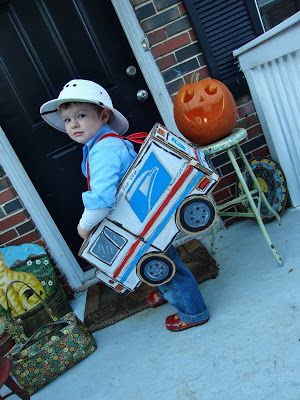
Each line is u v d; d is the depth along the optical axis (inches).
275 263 78.0
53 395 68.9
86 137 58.7
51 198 103.9
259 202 85.0
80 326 75.5
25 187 93.7
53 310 90.0
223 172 96.7
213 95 73.8
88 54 93.0
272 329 62.2
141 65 89.4
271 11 88.1
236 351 61.1
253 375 55.8
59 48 92.0
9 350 72.6
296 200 94.1
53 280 90.9
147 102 97.3
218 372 58.9
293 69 76.6
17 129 97.4
